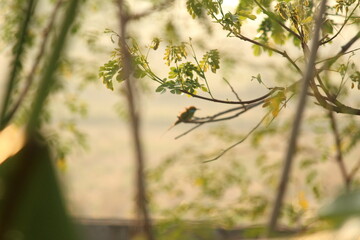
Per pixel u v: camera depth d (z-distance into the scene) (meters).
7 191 0.99
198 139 13.22
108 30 6.04
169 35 7.18
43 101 1.05
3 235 0.99
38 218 1.01
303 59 7.43
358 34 7.09
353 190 0.86
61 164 12.04
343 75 7.25
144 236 1.70
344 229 0.82
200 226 2.56
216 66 7.50
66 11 1.09
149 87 11.33
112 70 6.34
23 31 1.43
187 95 7.29
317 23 1.98
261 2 7.66
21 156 0.99
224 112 7.12
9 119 1.28
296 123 1.55
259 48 8.02
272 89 6.98
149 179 12.29
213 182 12.05
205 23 7.23
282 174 1.44
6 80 1.39
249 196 10.92
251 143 12.67
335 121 11.27
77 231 1.02
